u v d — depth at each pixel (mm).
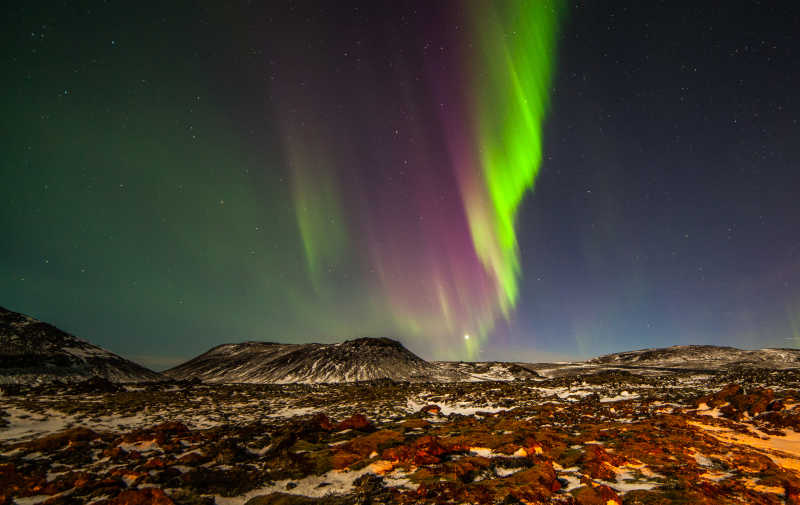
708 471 13375
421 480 12805
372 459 15234
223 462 15977
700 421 22125
